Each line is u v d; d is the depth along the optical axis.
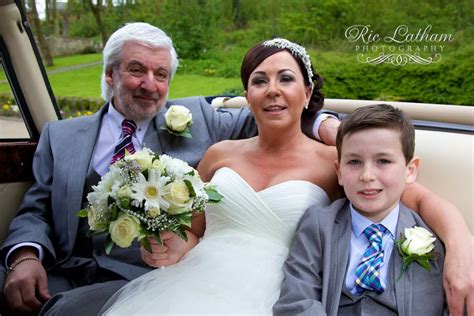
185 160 2.57
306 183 2.21
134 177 1.82
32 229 2.38
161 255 2.06
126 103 2.53
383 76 6.53
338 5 6.72
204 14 7.07
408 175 2.00
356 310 1.81
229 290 1.90
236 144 2.47
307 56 2.29
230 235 2.20
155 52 2.52
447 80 6.32
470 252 1.74
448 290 1.71
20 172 2.66
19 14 2.79
